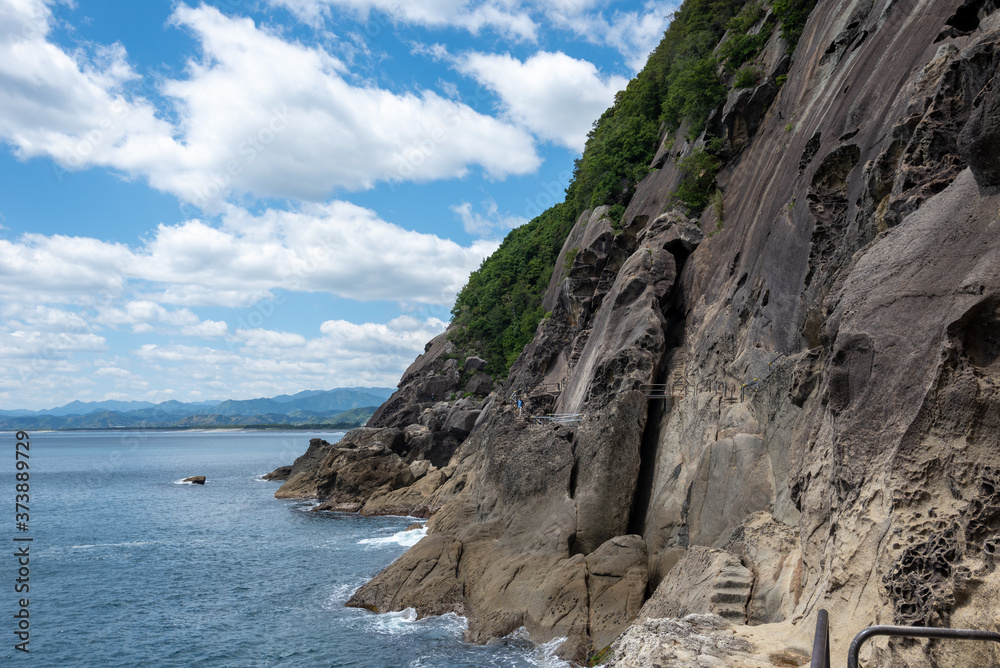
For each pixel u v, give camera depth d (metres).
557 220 81.88
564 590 23.39
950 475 9.27
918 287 11.13
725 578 16.61
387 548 41.25
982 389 9.24
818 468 14.66
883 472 10.39
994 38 11.54
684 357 31.09
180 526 51.62
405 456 66.69
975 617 7.95
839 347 12.05
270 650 24.23
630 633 12.70
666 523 25.17
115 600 31.27
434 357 90.50
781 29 36.16
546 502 28.47
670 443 27.91
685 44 50.34
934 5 19.89
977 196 11.02
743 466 20.88
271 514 57.38
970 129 10.57
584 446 28.72
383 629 25.41
